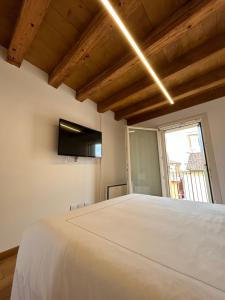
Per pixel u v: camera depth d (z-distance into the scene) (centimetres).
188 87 241
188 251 64
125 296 46
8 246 166
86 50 168
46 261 73
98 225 92
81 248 66
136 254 62
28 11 126
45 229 87
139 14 139
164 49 180
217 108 262
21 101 194
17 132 185
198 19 132
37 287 71
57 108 237
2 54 181
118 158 360
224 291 43
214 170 256
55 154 225
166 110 325
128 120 393
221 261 57
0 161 168
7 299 112
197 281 47
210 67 213
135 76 235
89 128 284
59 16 145
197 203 144
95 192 289
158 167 334
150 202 148
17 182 180
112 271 53
